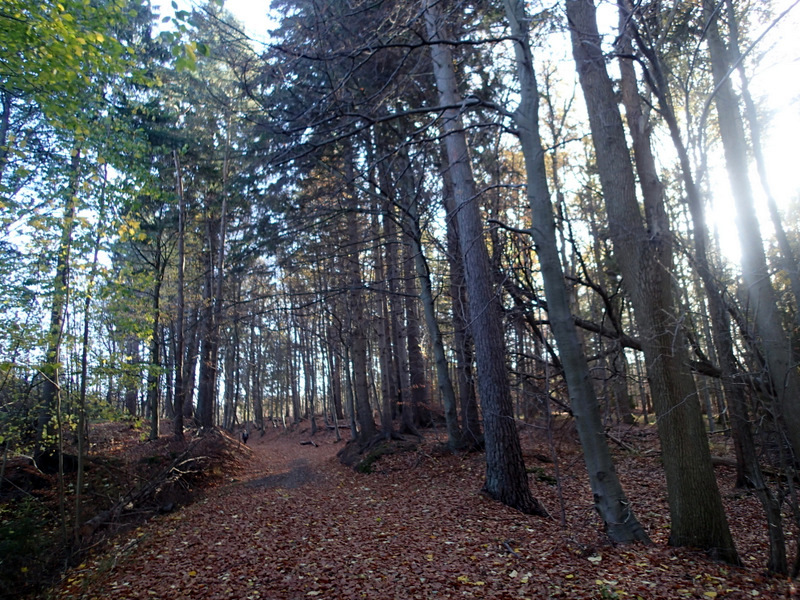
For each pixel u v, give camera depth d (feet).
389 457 50.65
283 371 135.64
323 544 25.89
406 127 41.57
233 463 58.65
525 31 22.29
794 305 27.96
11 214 29.78
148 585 22.13
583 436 21.44
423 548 23.99
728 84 30.40
